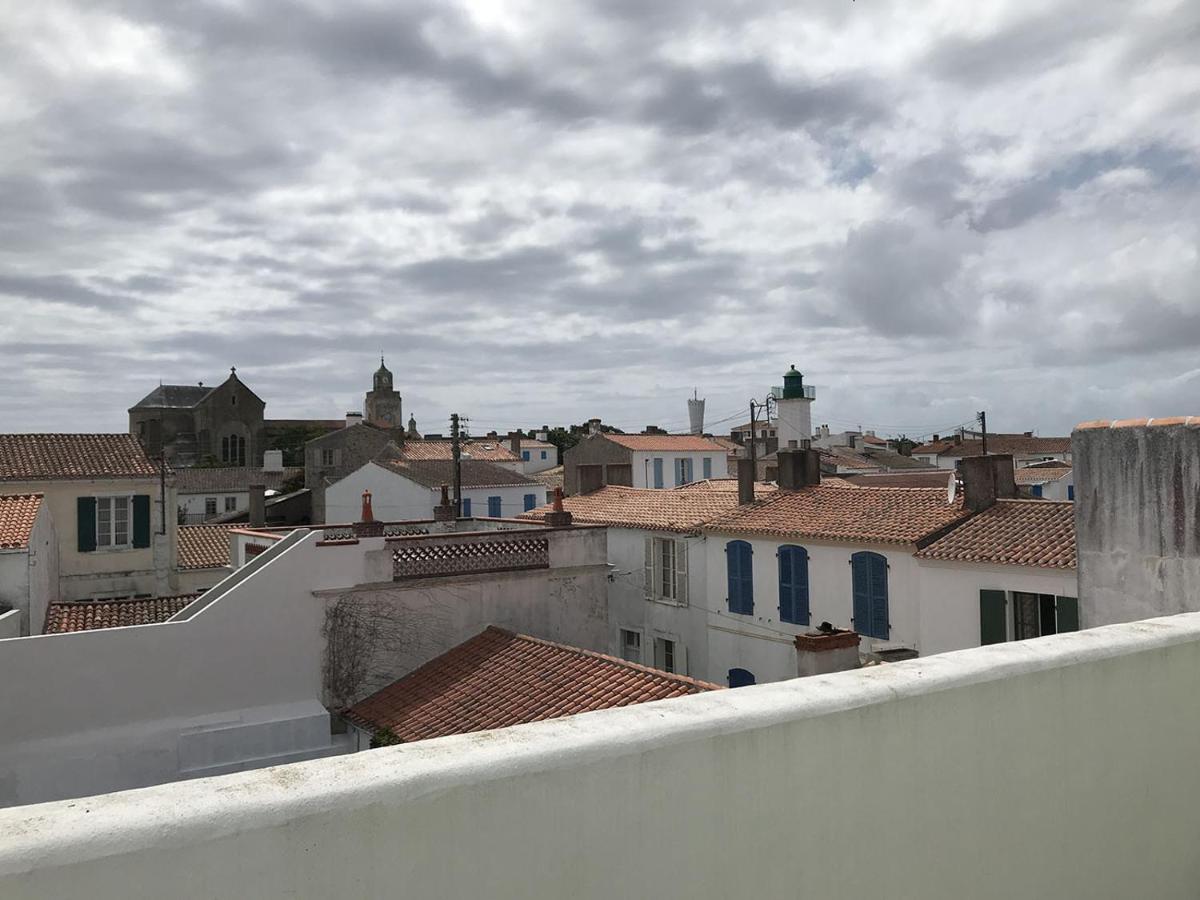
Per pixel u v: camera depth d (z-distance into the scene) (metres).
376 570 16.14
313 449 66.25
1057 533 15.80
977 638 15.88
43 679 13.10
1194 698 4.28
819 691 3.15
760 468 46.12
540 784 2.50
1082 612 7.05
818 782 3.05
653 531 23.44
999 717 3.54
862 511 19.84
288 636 15.17
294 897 2.16
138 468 30.11
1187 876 4.21
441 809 2.35
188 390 95.25
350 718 15.13
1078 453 7.09
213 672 14.42
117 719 13.57
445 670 15.90
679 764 2.76
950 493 19.19
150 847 2.00
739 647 21.12
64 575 28.67
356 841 2.23
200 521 63.38
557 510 19.59
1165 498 6.48
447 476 42.56
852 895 3.12
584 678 14.27
